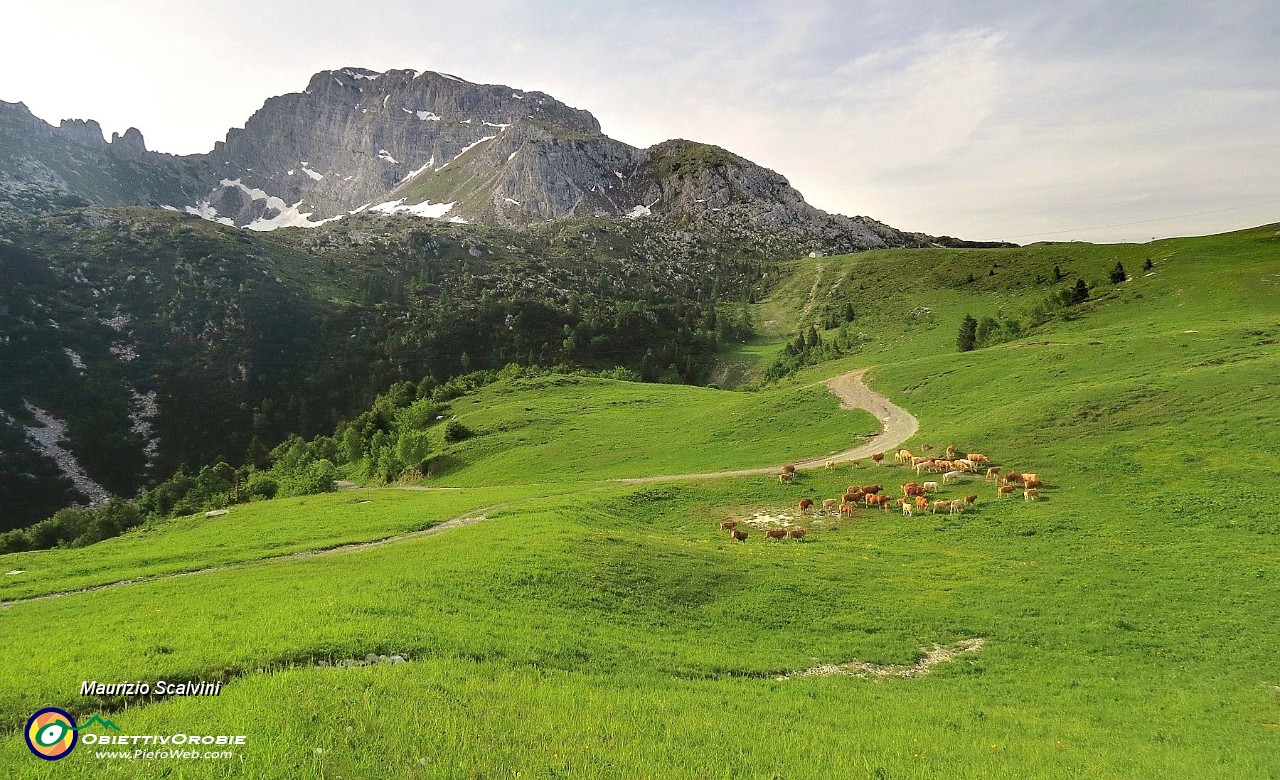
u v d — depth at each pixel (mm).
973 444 67500
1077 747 19562
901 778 16359
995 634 31328
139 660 21109
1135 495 50312
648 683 23219
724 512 59562
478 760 15133
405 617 26578
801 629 31672
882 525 52094
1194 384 65188
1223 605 32844
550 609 30453
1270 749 19719
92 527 128500
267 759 14359
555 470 93000
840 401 97375
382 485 122438
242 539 54844
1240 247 160500
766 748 17641
